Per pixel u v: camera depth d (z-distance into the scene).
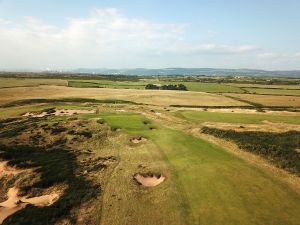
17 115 69.44
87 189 29.42
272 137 45.72
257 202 25.72
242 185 28.92
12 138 48.78
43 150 43.47
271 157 36.88
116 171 33.56
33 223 24.33
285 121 61.88
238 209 24.67
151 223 23.30
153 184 30.78
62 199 27.78
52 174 33.94
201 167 33.50
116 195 27.92
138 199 27.09
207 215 23.95
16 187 32.25
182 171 32.59
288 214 23.83
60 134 49.62
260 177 30.78
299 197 26.56
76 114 66.06
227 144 42.97
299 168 33.03
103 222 23.73
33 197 30.19
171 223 23.17
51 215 25.22
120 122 55.22
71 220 24.36
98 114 65.00
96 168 34.94
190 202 26.03
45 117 63.78
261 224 22.55
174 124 56.69
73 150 43.06
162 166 34.22
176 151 39.28
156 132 49.19
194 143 42.91
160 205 25.81
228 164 34.47
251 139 44.22
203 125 55.88
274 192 27.48
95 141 46.12
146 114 67.00
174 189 28.47
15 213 26.23
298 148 40.41
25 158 39.62
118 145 43.59
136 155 38.59
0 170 36.94
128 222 23.56
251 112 77.94
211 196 26.91
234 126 54.50
